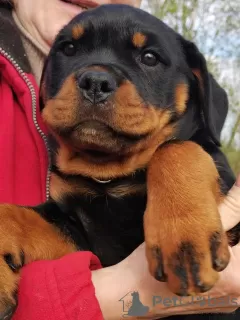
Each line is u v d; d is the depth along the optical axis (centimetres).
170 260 16
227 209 19
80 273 18
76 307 17
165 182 18
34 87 27
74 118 19
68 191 22
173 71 23
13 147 25
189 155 19
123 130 19
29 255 19
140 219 21
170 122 23
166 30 24
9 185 24
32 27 29
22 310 17
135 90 20
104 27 22
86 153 21
